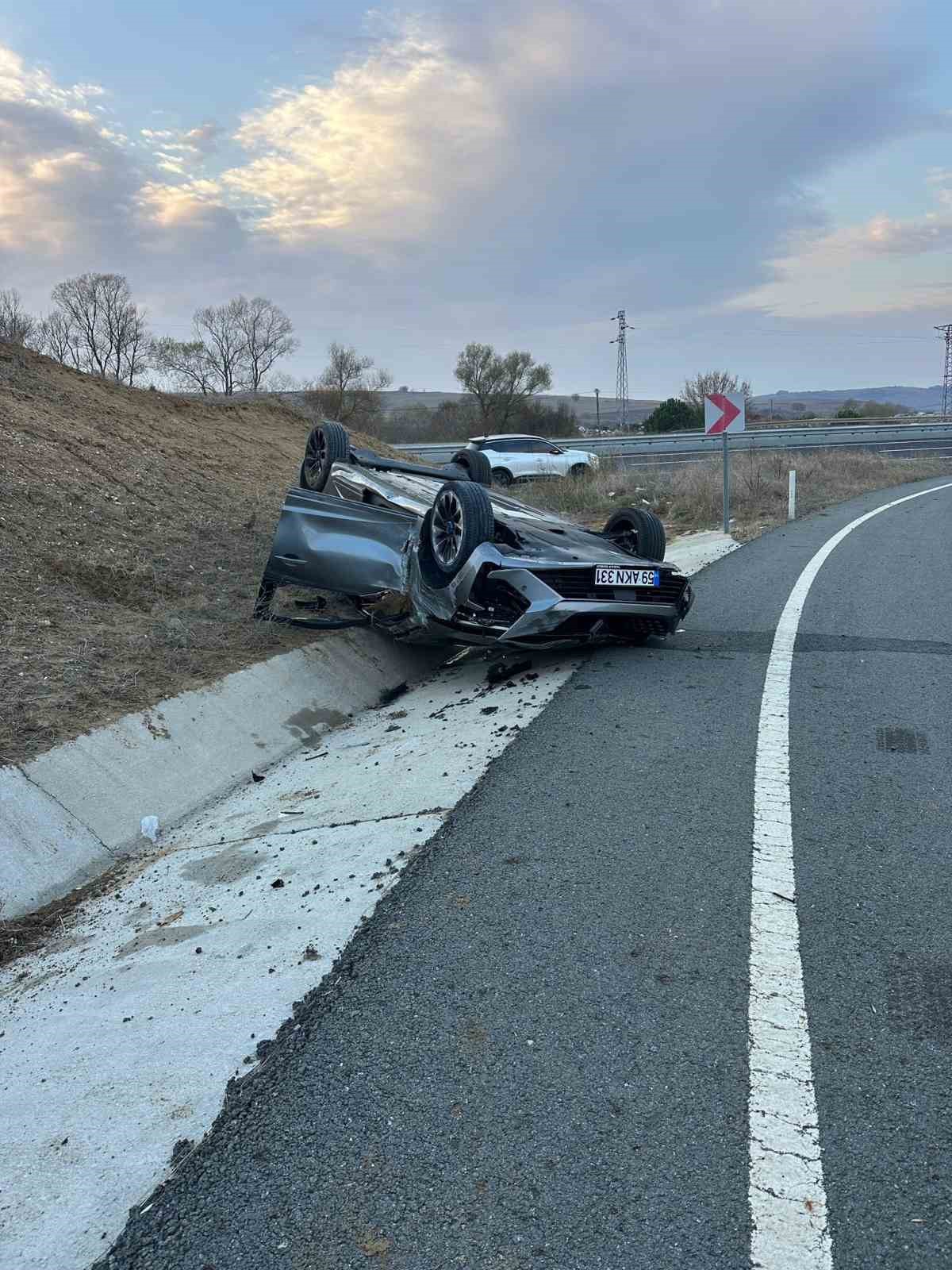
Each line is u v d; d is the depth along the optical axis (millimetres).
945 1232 1982
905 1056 2543
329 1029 2768
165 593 7715
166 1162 2312
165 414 13156
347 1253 1991
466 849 3891
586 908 3379
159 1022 2957
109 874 4336
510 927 3273
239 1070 2635
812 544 12750
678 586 6844
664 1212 2057
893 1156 2195
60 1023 3088
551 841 3924
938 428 43438
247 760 5566
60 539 7832
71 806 4480
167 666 6035
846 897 3406
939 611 8289
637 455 34281
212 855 4312
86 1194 2244
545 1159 2223
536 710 5734
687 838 3910
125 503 9336
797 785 4441
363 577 6930
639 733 5230
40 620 6383
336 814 4527
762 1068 2508
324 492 8570
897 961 2994
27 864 4086
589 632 6488
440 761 5023
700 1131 2291
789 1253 1939
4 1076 2846
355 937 3279
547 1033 2689
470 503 6316
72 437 10250
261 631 7008
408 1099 2451
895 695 5820
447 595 6516
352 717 6531
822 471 24938
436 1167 2215
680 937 3166
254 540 9711
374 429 55188
